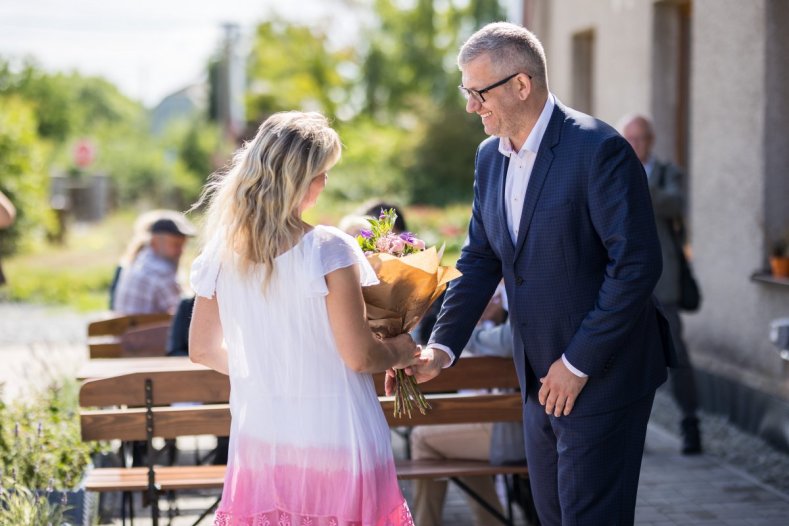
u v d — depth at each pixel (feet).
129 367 22.90
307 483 13.29
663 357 15.88
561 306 15.14
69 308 71.72
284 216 12.98
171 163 168.35
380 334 14.26
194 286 13.74
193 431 19.07
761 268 32.19
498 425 20.22
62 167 179.11
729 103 33.88
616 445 15.19
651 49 40.83
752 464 28.53
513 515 24.14
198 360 14.12
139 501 25.57
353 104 224.12
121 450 23.32
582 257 14.96
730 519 23.76
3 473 21.01
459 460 20.89
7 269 89.25
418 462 20.70
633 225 14.32
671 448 30.40
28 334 57.21
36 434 21.74
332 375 13.32
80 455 22.54
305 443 13.26
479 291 16.55
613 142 14.58
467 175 151.43
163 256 31.22
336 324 13.07
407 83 215.51
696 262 36.55
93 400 18.98
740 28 32.99
